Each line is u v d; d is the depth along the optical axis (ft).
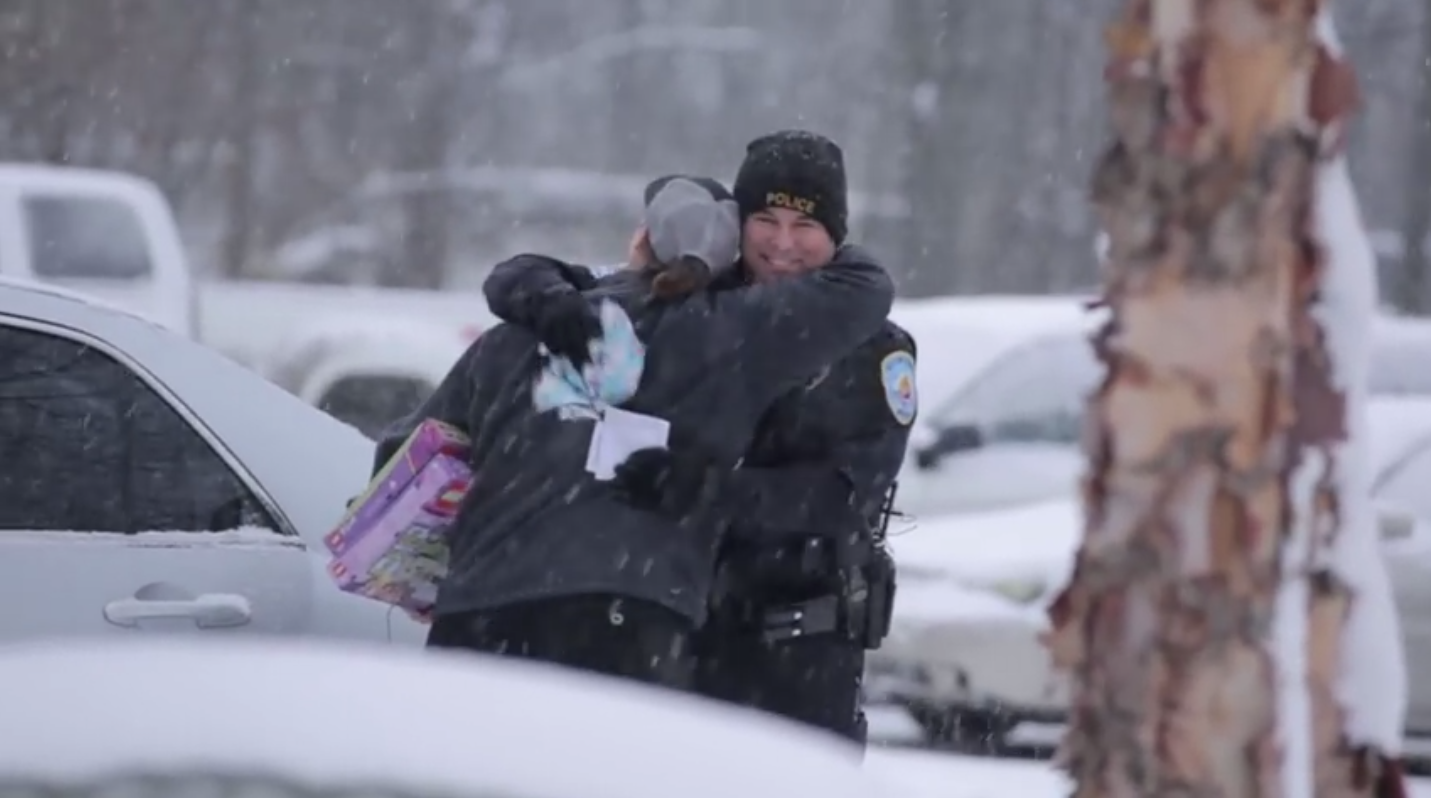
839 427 53.06
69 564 53.83
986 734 107.86
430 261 404.77
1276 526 33.24
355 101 415.23
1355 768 34.19
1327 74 33.09
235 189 383.86
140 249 174.60
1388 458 116.78
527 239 414.00
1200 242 33.01
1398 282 349.41
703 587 50.85
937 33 317.01
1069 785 37.42
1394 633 34.63
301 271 393.91
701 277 51.93
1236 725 33.35
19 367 55.11
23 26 318.86
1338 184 33.91
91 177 174.40
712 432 51.06
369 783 23.39
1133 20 33.60
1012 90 399.24
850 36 529.04
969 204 332.80
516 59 502.38
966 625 107.76
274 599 55.83
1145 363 33.40
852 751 54.24
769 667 53.16
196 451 56.39
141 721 23.90
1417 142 332.39
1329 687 34.01
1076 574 34.30
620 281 53.83
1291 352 33.14
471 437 52.70
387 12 417.49
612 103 521.24
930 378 137.69
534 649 50.37
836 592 53.26
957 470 131.44
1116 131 33.73
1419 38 382.22
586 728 24.91
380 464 55.11
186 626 54.49
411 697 24.68
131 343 56.29
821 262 53.98
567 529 50.39
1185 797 33.47
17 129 319.06
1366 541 34.45
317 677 24.88
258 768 23.36
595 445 50.44
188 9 368.07
